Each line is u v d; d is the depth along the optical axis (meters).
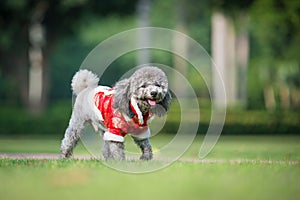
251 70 47.41
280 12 27.50
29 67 33.81
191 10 37.56
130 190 8.16
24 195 7.81
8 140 25.28
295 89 44.41
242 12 28.67
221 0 27.84
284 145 20.67
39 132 30.66
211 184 8.64
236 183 8.76
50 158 12.73
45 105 33.19
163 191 8.09
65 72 51.38
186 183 8.73
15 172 9.82
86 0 29.42
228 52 38.62
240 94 45.94
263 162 12.12
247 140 24.86
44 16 30.72
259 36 36.59
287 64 39.22
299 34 29.23
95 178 9.18
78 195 7.79
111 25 48.00
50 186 8.46
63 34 32.00
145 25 34.81
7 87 46.62
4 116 30.77
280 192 8.15
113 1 30.20
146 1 33.56
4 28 30.28
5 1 28.80
